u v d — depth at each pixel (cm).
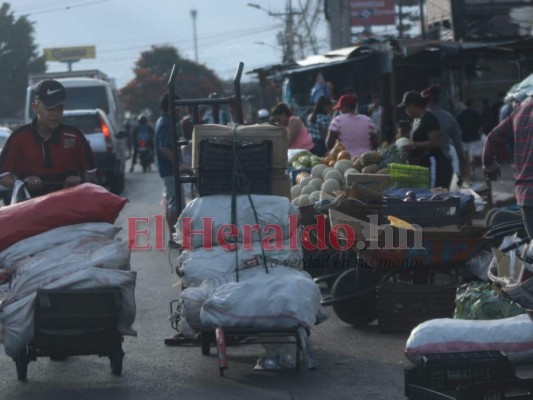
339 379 799
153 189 2905
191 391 768
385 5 4853
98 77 3947
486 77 3519
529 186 879
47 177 865
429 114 1317
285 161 861
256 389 771
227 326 779
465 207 1022
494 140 947
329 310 1112
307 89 3253
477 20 3322
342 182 1227
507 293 669
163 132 1520
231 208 828
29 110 3272
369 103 2867
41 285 754
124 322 784
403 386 775
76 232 785
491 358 711
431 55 2709
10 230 775
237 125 880
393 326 973
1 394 767
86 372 834
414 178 1140
